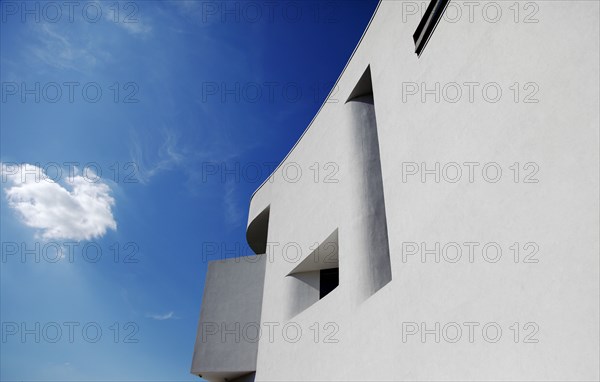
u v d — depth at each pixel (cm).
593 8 352
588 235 319
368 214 764
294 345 878
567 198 344
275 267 1090
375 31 851
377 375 582
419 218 567
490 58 486
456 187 503
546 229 361
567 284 329
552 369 328
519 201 399
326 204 930
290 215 1102
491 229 429
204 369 1066
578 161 340
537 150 388
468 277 448
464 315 442
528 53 424
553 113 377
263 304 1078
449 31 584
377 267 704
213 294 1188
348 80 954
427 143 586
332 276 1006
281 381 881
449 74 566
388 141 701
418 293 531
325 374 733
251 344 1076
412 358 514
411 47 691
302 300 964
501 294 397
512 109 434
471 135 494
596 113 330
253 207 1398
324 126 1048
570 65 366
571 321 320
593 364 295
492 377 388
